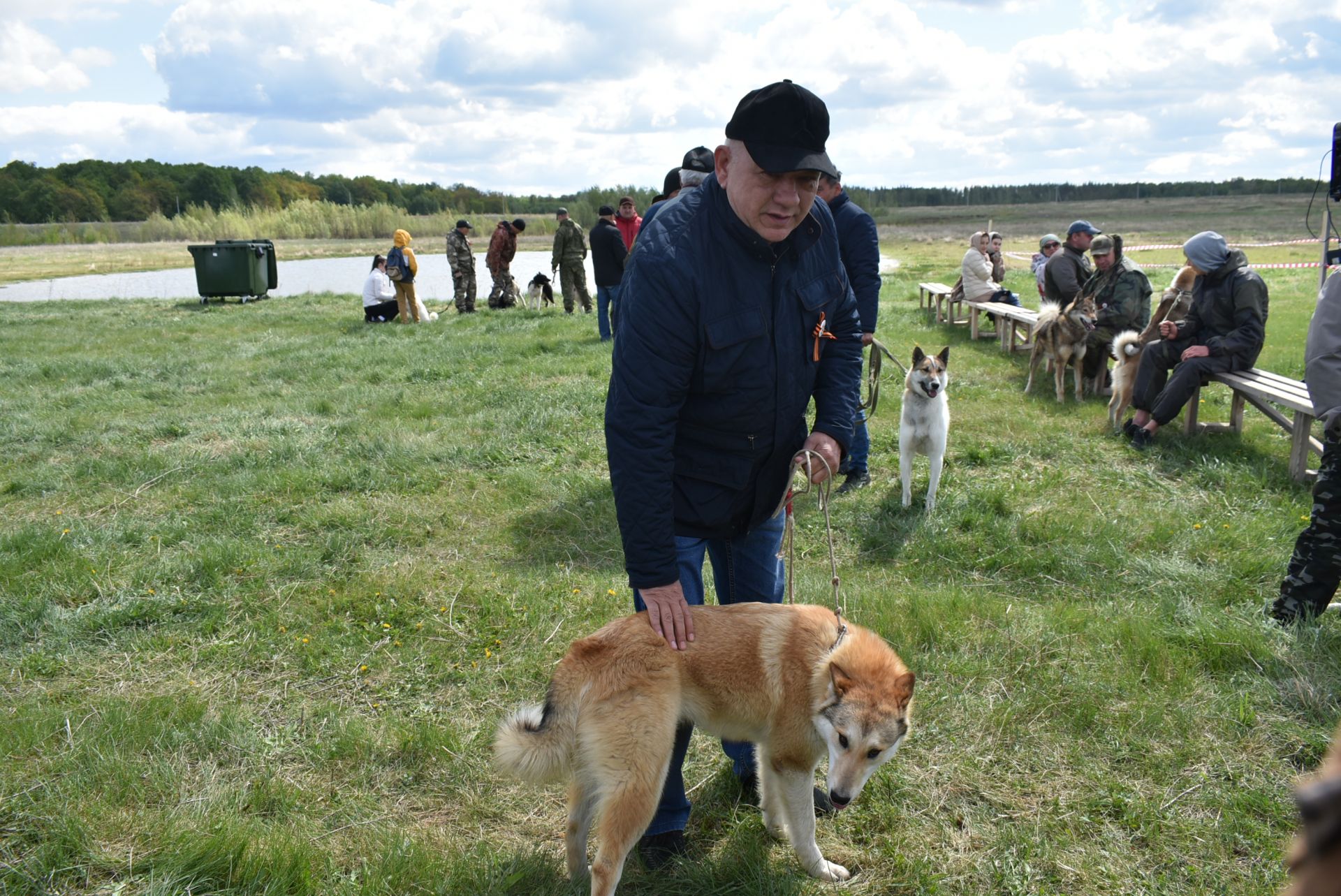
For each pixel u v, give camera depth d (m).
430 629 4.46
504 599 4.70
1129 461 7.01
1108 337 8.78
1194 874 2.80
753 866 2.90
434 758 3.43
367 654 4.24
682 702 2.80
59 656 4.17
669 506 2.65
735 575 3.17
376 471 6.87
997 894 2.80
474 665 4.15
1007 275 20.45
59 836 2.82
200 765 3.33
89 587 4.87
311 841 2.95
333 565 5.27
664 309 2.53
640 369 2.55
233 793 3.15
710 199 2.60
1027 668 3.94
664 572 2.67
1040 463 7.07
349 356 11.73
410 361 11.37
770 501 2.97
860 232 5.61
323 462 7.08
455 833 3.07
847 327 3.03
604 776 2.64
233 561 5.15
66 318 16.94
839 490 6.63
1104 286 8.87
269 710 3.80
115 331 15.12
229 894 2.66
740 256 2.58
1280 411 7.73
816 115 2.41
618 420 2.59
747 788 3.33
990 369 10.68
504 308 17.81
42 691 3.90
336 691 3.97
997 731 3.53
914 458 6.50
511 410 8.66
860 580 5.04
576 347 12.05
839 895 2.83
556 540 5.75
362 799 3.22
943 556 5.40
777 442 2.86
